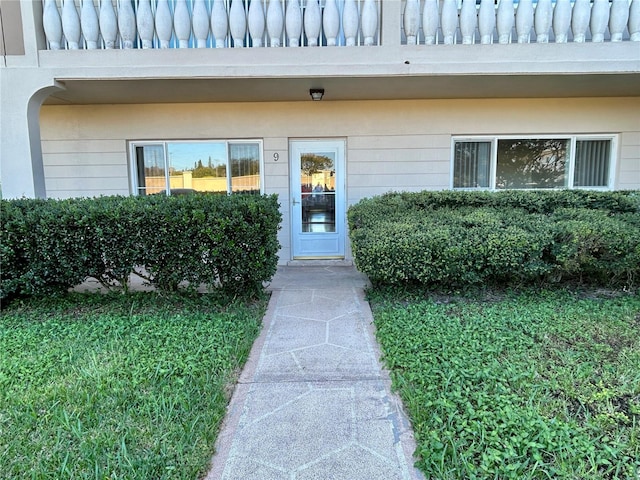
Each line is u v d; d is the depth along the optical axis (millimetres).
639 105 6250
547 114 6301
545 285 4648
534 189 6434
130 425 2207
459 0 5484
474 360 2848
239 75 5000
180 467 1910
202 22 5102
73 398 2455
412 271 4184
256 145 6496
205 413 2326
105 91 5516
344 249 6668
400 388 2590
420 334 3346
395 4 5008
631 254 4152
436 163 6410
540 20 5133
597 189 6512
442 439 2037
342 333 3607
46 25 5051
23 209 4340
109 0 5070
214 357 3016
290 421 2305
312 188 6598
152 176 6512
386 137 6363
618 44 5027
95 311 4211
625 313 3840
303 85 5387
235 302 4414
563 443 1976
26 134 5082
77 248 4188
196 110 6305
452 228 4465
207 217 4113
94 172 6371
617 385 2523
